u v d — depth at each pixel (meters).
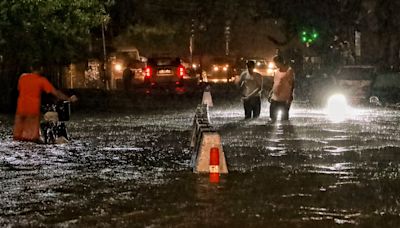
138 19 105.88
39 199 17.53
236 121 37.78
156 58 65.19
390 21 77.88
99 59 77.12
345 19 83.25
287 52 91.38
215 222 14.87
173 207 16.41
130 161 23.88
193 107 50.97
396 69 74.19
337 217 15.36
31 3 44.66
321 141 28.80
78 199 17.48
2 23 44.50
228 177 20.41
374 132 32.25
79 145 28.25
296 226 14.51
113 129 34.91
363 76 54.84
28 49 46.28
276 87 36.78
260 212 15.83
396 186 18.97
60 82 63.47
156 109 49.16
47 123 29.03
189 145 28.22
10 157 24.81
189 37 122.44
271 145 27.56
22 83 28.98
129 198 17.53
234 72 83.81
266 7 102.88
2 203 17.06
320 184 19.27
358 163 22.95
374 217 15.35
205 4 120.06
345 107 49.38
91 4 48.31
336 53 86.25
